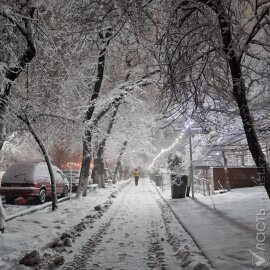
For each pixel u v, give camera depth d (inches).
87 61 794.2
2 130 413.7
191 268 259.0
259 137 429.1
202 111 379.6
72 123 658.2
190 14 338.0
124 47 482.6
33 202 781.9
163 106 400.5
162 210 632.4
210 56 339.9
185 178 781.3
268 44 316.2
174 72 335.9
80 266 290.5
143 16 352.5
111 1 343.3
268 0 292.0
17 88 498.3
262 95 396.8
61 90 634.2
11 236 382.6
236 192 746.2
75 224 469.1
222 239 335.0
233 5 318.3
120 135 1259.2
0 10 358.3
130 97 987.9
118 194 1040.8
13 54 384.5
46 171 807.1
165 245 359.3
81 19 363.9
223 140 495.8
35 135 570.6
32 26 410.6
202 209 559.2
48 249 335.3
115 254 326.6
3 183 758.5
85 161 837.2
